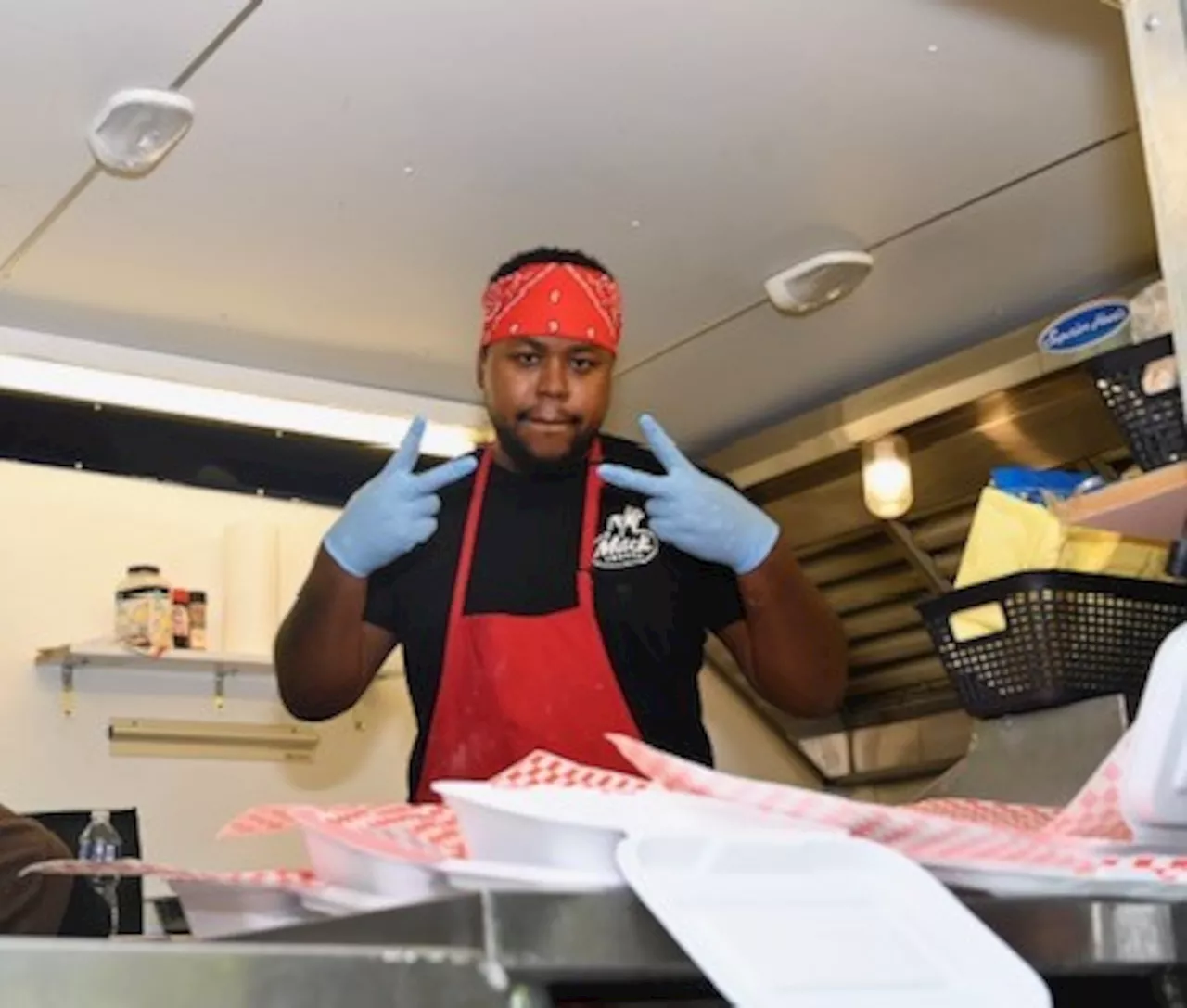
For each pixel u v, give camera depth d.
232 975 0.58
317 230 2.84
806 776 4.32
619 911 0.64
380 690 3.68
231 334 3.25
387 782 3.64
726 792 0.78
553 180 2.72
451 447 3.69
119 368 3.24
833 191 2.81
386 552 1.81
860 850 0.72
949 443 3.43
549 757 0.90
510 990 0.60
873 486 3.50
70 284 2.99
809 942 0.66
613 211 2.84
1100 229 3.01
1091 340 2.70
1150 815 0.95
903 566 3.73
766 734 4.30
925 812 0.90
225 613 3.39
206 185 2.65
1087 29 2.33
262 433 3.57
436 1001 0.59
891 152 2.69
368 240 2.88
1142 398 1.81
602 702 1.93
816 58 2.39
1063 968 0.81
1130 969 0.88
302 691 1.96
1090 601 1.74
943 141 2.67
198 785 3.39
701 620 2.02
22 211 2.71
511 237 2.91
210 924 0.88
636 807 0.73
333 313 3.19
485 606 2.00
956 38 2.35
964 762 1.86
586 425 2.02
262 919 0.85
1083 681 1.73
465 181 2.70
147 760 3.34
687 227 2.92
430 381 3.57
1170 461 1.79
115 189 2.64
